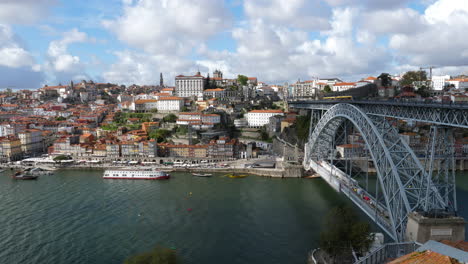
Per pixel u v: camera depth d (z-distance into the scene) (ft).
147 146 604.49
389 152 217.15
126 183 454.81
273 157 600.39
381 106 279.08
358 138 554.87
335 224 244.63
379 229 263.70
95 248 254.06
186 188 424.46
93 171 544.62
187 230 284.20
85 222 304.50
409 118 237.45
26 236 276.62
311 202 356.59
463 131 577.84
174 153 612.70
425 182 203.41
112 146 613.52
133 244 259.39
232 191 407.85
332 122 394.52
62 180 476.13
